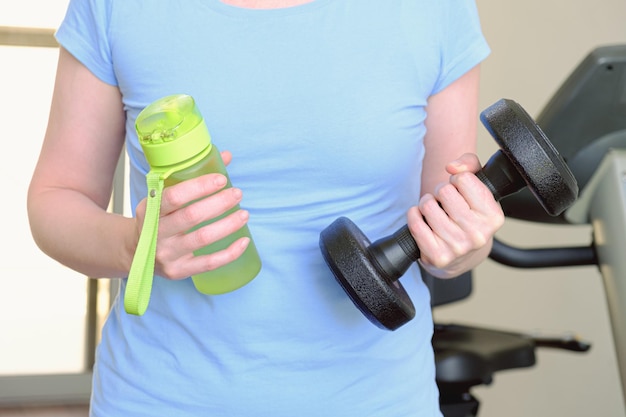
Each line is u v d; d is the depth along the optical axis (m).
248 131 1.07
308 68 1.06
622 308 1.84
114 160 1.21
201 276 1.02
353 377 1.10
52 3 4.17
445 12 1.13
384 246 1.03
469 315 3.76
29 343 4.20
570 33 3.73
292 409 1.08
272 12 1.06
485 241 1.00
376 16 1.08
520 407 3.75
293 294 1.08
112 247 1.07
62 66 1.16
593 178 1.88
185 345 1.09
